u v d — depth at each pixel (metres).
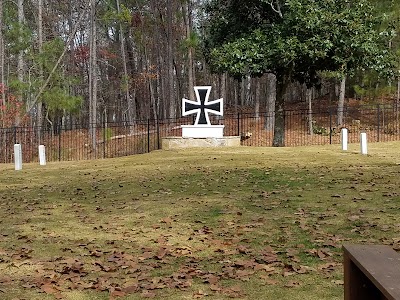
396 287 2.10
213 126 21.66
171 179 11.98
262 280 4.77
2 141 24.19
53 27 36.03
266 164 14.35
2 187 12.07
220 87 44.38
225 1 22.66
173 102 35.00
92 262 5.51
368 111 32.25
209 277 4.87
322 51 19.11
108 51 40.19
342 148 17.98
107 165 16.09
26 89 24.34
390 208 7.69
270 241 6.12
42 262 5.57
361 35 19.36
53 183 12.38
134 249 6.02
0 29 26.72
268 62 19.92
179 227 7.07
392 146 19.69
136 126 35.81
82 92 41.47
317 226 6.74
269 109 30.19
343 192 9.27
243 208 8.19
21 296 4.52
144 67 45.09
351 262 2.74
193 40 26.48
